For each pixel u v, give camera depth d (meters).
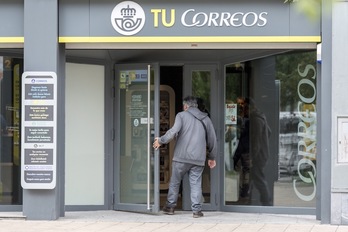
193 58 12.55
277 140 12.19
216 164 12.52
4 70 12.10
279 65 12.12
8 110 12.15
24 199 11.18
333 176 10.73
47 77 11.09
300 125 11.98
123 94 12.52
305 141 11.95
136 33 11.17
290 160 12.09
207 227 10.71
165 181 14.14
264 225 10.88
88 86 12.54
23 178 11.09
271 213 12.16
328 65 10.77
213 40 11.12
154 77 12.10
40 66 11.11
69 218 11.52
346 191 10.70
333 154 10.70
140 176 12.30
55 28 11.11
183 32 11.15
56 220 11.22
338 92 10.67
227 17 11.10
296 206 12.05
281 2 11.02
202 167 11.79
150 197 12.08
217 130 12.56
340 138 10.69
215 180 12.50
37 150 11.08
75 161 12.45
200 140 11.66
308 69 11.83
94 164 12.56
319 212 11.28
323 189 10.86
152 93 12.12
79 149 12.48
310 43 11.20
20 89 12.10
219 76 12.62
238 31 11.10
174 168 11.81
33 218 11.19
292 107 12.05
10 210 12.05
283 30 11.02
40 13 11.12
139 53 12.20
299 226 10.76
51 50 11.11
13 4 11.27
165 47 11.39
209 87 12.64
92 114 12.56
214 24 11.12
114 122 12.61
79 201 12.45
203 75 12.66
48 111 11.08
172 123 14.19
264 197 12.28
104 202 12.59
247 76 12.41
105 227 10.66
